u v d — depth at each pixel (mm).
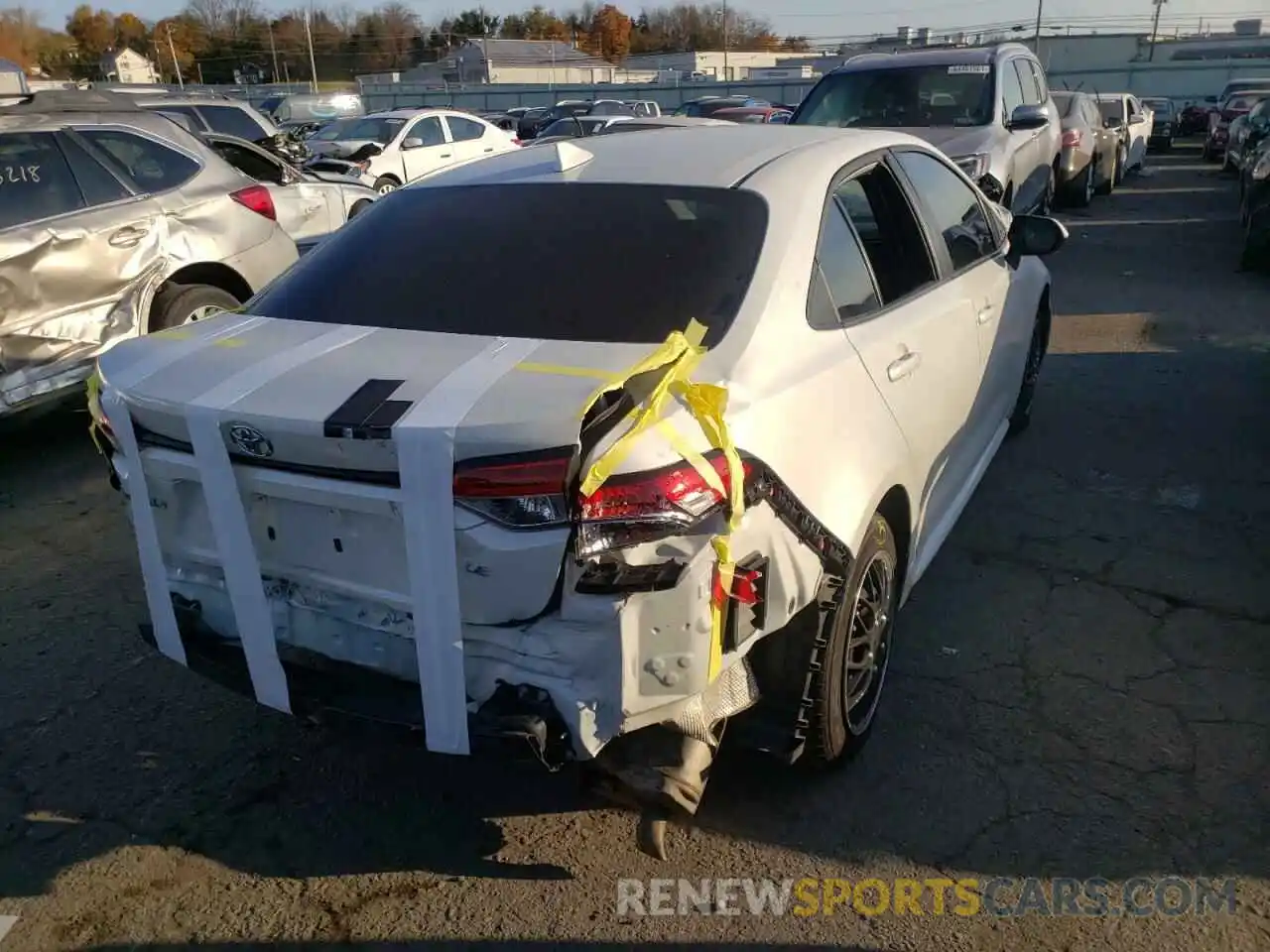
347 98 29422
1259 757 3191
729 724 2846
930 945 2555
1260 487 5156
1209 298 9281
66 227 5758
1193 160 26656
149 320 6176
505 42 79375
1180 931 2572
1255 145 13961
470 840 2938
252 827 3002
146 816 3051
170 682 3717
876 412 2986
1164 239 12648
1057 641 3846
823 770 3064
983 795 3053
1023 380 5516
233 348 2768
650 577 2217
